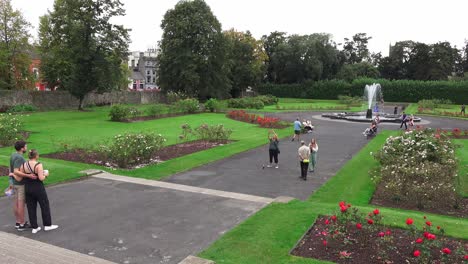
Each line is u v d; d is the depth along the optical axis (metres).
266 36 107.56
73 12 50.25
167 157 20.36
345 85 93.81
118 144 18.02
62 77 59.25
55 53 52.31
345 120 45.47
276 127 36.34
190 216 10.24
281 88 101.38
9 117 25.98
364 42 128.38
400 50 109.50
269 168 18.28
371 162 19.72
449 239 8.34
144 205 11.22
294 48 98.50
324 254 7.61
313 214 9.94
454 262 7.16
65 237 8.66
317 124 40.72
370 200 13.20
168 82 72.94
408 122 40.09
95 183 13.89
